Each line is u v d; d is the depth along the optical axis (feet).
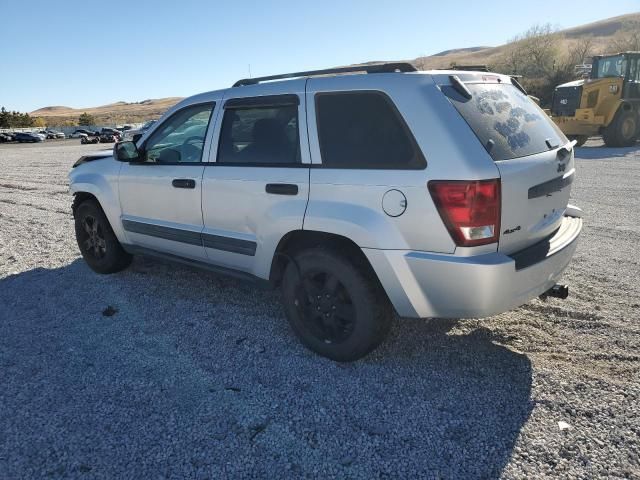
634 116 61.52
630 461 8.75
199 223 14.51
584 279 16.80
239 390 11.02
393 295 10.88
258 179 12.66
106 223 17.79
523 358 12.09
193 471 8.73
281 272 13.43
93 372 11.84
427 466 8.74
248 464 8.87
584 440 9.27
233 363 12.16
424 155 10.18
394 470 8.68
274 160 12.55
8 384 11.41
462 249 9.96
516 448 9.11
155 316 14.85
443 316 10.71
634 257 18.97
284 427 9.79
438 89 10.59
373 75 11.31
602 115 60.34
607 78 59.77
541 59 158.10
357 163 11.06
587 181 36.96
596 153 56.44
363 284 11.27
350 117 11.35
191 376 11.61
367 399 10.62
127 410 10.39
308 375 11.59
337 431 9.66
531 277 10.70
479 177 9.70
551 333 13.26
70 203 33.68
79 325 14.38
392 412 10.18
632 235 22.02
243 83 14.14
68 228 26.23
